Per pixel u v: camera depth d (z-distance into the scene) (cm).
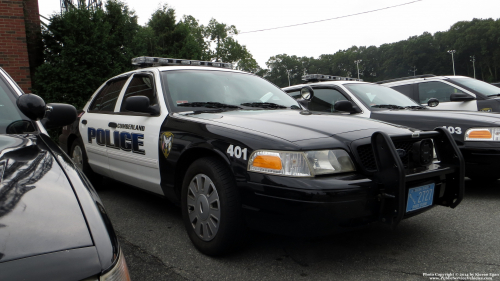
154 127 324
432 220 343
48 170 141
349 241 296
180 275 246
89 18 987
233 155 250
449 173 266
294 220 222
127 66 1073
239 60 5278
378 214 235
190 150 283
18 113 206
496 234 305
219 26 5191
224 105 341
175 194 305
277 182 226
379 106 506
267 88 405
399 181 225
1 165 139
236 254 275
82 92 900
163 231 329
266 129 258
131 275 246
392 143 232
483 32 9119
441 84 657
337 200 218
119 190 482
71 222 116
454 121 420
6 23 839
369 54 12588
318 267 253
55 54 985
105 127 401
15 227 108
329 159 232
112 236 121
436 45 10369
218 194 255
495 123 398
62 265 101
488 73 9288
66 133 499
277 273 245
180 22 1984
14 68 851
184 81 360
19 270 96
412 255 269
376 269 248
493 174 403
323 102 554
